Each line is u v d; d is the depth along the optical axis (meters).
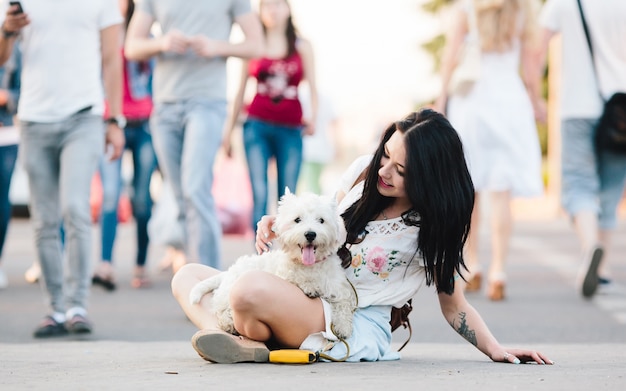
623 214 24.94
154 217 11.63
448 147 5.32
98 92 7.74
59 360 5.82
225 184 18.31
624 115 9.83
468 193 5.38
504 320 8.48
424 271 5.59
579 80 10.02
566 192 10.14
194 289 5.53
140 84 10.70
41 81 7.62
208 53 8.56
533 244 16.09
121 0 10.55
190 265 5.78
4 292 10.48
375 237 5.47
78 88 7.63
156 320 8.55
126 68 10.62
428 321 8.54
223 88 8.84
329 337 5.23
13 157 10.43
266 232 5.38
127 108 10.63
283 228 5.11
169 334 7.74
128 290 10.72
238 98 11.30
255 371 4.92
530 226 20.11
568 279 11.70
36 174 7.70
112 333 7.79
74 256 7.62
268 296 5.06
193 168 8.65
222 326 5.38
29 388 4.54
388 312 5.55
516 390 4.36
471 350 6.61
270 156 10.94
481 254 14.39
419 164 5.26
